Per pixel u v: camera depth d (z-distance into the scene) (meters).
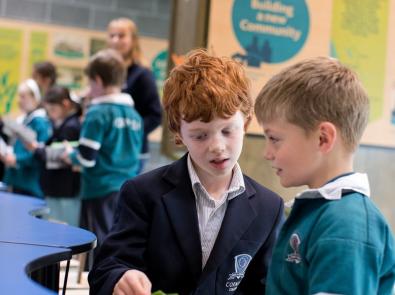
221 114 1.23
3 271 1.11
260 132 2.16
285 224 1.10
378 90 2.39
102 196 2.93
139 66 3.39
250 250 1.33
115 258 1.29
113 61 2.96
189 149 1.28
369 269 0.93
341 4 2.33
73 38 5.77
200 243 1.31
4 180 4.20
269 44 2.24
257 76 2.23
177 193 1.33
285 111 1.05
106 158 2.94
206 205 1.34
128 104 3.01
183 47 2.37
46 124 4.21
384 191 2.56
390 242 0.99
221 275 1.31
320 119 1.03
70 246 1.37
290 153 1.05
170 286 1.30
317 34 2.30
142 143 3.34
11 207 1.96
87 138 2.89
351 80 1.06
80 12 5.78
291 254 1.05
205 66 1.28
